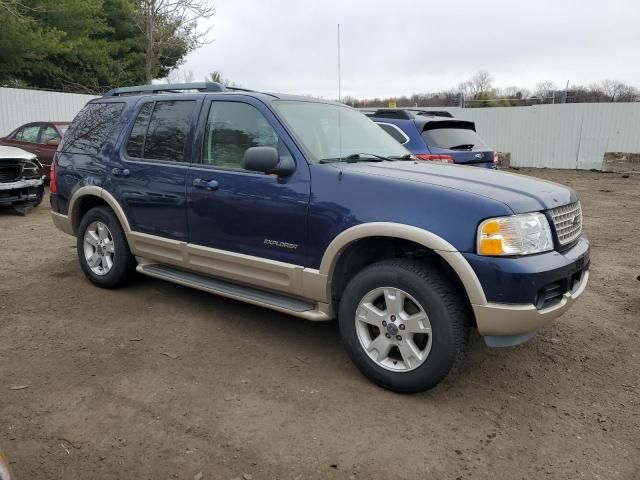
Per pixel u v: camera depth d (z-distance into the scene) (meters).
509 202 3.22
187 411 3.26
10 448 2.88
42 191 10.02
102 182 5.16
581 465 2.82
